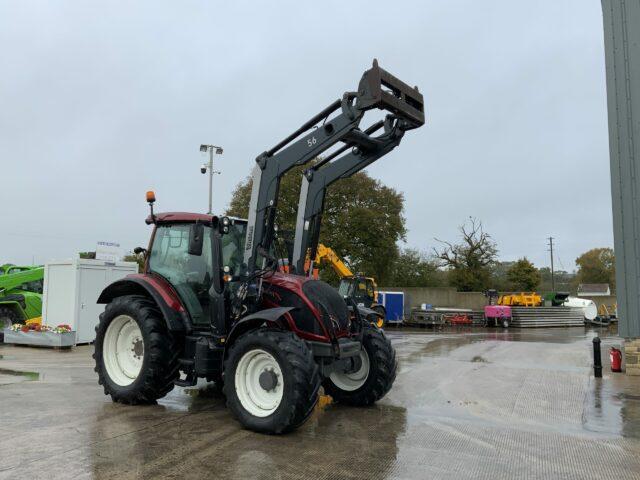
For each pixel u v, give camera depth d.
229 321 6.05
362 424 5.85
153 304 6.54
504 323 27.94
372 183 31.20
